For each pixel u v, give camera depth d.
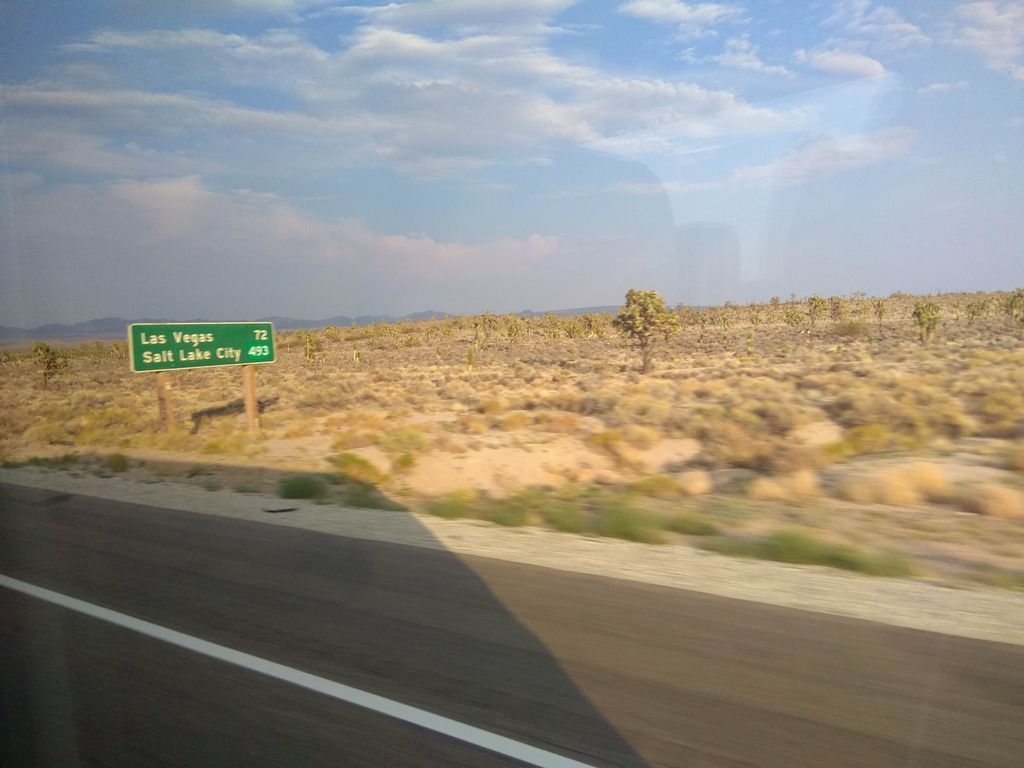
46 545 12.26
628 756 5.34
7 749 5.63
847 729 5.62
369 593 9.20
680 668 6.73
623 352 74.69
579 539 12.53
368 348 106.56
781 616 8.12
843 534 13.21
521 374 57.16
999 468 18.41
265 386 59.22
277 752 5.51
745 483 18.53
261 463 23.86
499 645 7.38
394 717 5.98
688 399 35.75
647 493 18.61
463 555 11.17
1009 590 9.45
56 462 25.27
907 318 90.12
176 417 40.03
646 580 9.68
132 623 8.38
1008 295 88.06
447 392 45.34
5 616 8.73
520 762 5.30
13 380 64.25
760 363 54.56
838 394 31.62
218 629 8.09
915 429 23.89
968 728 5.61
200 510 15.56
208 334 32.75
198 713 6.15
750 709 5.95
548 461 23.70
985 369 35.72
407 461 22.39
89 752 5.55
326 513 15.14
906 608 8.48
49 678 6.93
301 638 7.75
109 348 90.00
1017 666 6.72
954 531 13.35
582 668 6.78
